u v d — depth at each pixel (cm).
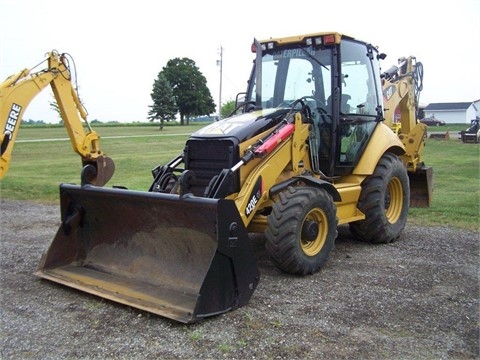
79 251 536
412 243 670
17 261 585
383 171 653
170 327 397
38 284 500
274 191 511
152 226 479
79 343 372
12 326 402
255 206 493
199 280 445
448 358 350
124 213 494
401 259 590
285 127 537
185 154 534
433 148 2591
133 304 425
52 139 3356
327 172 611
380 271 542
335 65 602
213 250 439
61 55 713
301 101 579
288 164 547
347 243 673
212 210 413
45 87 688
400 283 501
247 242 432
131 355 354
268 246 502
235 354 354
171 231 464
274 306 438
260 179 499
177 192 529
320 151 612
